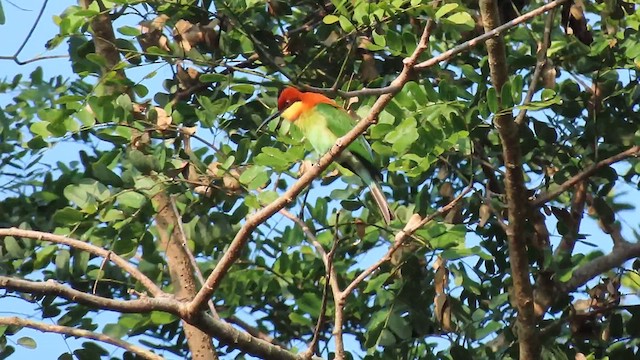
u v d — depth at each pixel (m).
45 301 11.50
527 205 10.84
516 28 12.30
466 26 10.71
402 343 11.20
